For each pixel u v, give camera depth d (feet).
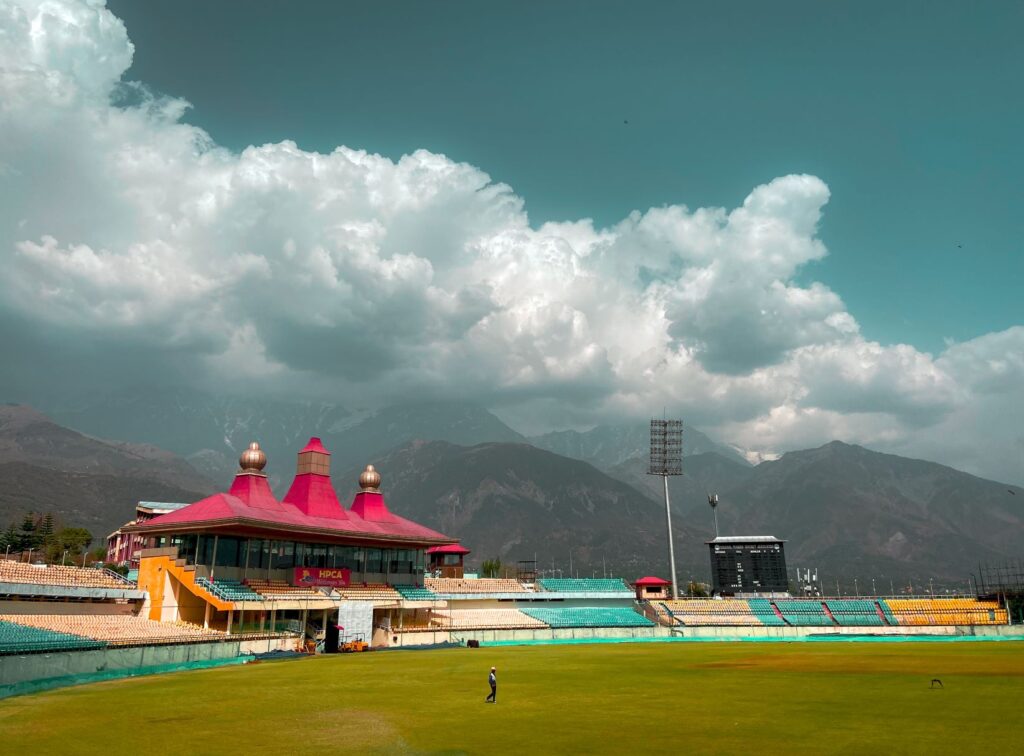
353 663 203.62
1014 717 108.27
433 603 316.40
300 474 333.62
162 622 235.61
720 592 434.71
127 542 533.96
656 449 457.68
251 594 251.39
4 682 127.95
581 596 392.68
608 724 103.86
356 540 308.19
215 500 279.08
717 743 89.92
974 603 403.95
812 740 91.25
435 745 89.56
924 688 144.77
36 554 478.59
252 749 87.35
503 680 160.04
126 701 124.36
